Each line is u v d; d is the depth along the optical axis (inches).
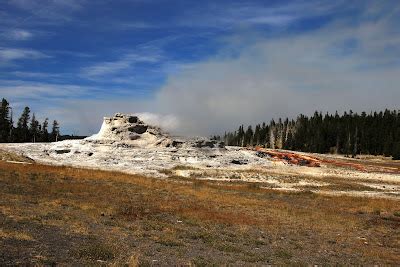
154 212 1153.4
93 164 2556.6
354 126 6461.6
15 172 1681.8
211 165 2778.1
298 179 2437.3
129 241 791.1
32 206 1054.4
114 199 1317.7
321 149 6082.7
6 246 617.9
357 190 2208.4
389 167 3673.7
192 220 1092.5
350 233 1103.6
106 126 3336.6
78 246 686.5
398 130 6058.1
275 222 1163.9
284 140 7052.2
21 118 5561.0
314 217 1295.5
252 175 2456.9
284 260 758.5
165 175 2335.1
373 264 785.6
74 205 1123.9
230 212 1267.2
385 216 1422.2
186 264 651.5
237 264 692.1
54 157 2758.4
